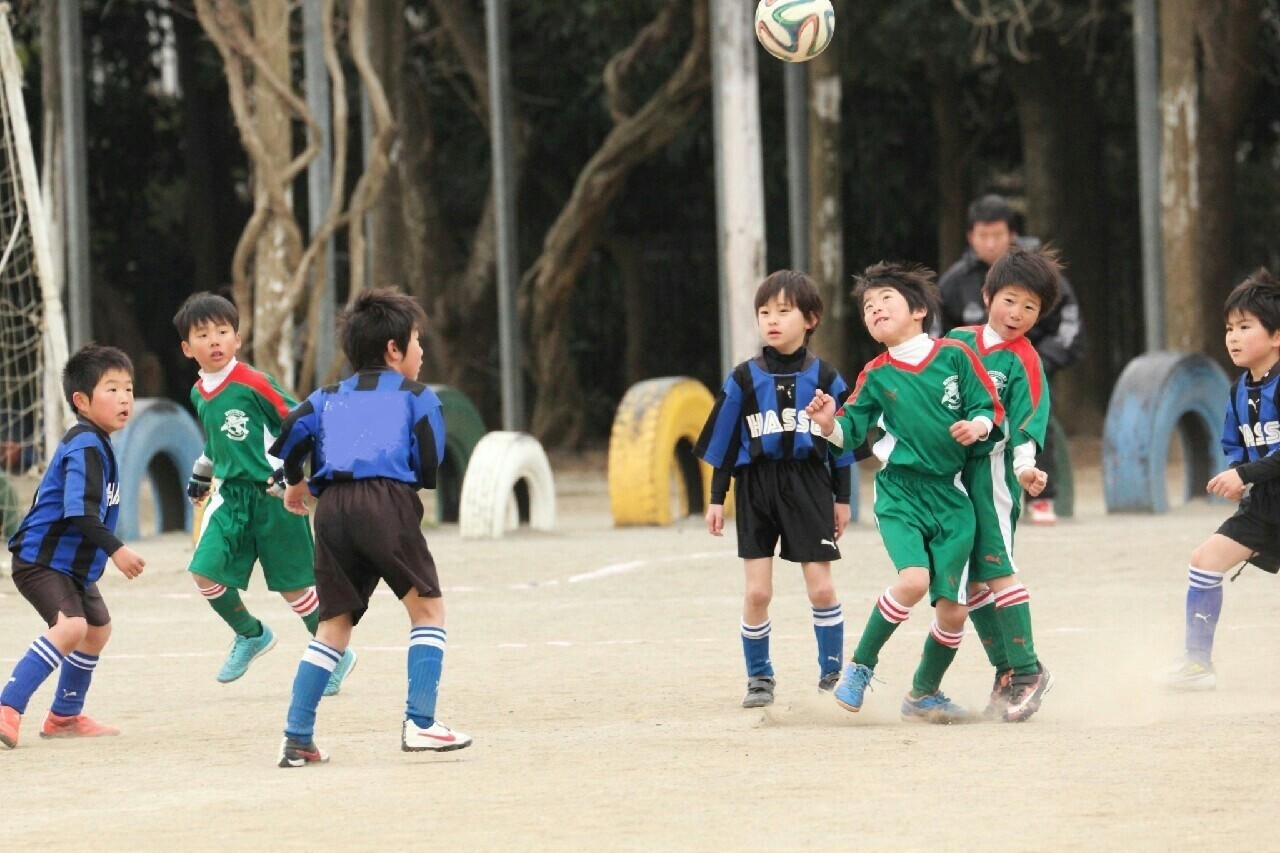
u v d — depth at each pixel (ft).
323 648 75.87
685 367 433.48
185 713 93.20
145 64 419.13
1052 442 191.72
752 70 234.17
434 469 77.20
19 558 86.38
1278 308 94.58
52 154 276.62
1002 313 83.66
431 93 402.52
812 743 75.87
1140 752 70.69
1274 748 70.59
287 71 238.68
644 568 159.53
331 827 60.18
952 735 77.97
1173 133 280.10
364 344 79.05
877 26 321.93
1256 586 137.80
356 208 243.19
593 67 375.45
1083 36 344.08
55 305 179.42
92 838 59.72
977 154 416.05
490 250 360.07
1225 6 320.29
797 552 91.56
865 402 86.02
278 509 100.12
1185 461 224.74
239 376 99.19
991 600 85.87
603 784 66.74
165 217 461.37
